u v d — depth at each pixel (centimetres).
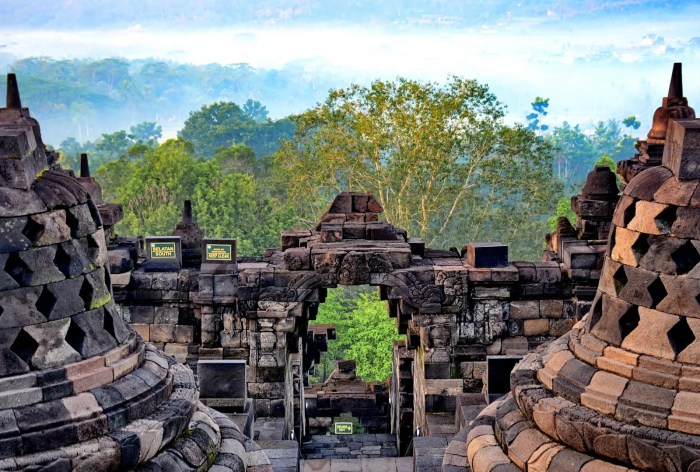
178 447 913
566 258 2369
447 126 5441
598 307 952
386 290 2420
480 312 2366
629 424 859
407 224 5391
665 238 873
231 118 11931
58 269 862
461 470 1028
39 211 849
